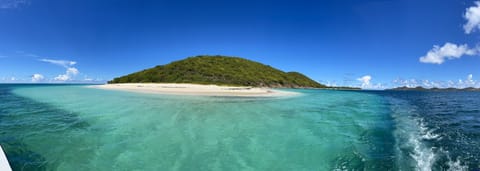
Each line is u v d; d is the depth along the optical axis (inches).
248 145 298.4
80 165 231.0
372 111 711.7
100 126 382.3
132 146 285.1
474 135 382.9
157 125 395.2
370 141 332.5
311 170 230.5
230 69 4065.0
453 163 253.8
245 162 245.1
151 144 293.3
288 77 4744.1
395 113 683.4
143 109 577.6
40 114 490.3
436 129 433.4
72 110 549.6
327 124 450.3
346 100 1180.5
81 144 289.9
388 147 305.4
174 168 226.2
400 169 235.9
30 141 298.0
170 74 3437.5
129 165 231.3
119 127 376.5
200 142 305.4
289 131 377.1
